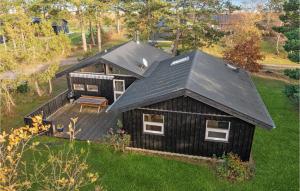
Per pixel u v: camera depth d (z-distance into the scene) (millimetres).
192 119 13094
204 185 11586
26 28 22094
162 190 11344
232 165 12156
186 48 33750
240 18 45594
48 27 22188
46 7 35250
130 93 15977
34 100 21438
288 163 13391
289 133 16656
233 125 12703
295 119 18812
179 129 13469
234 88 15219
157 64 21594
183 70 15805
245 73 19844
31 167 12539
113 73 19906
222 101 12320
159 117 13812
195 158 13633
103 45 45500
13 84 19297
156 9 33562
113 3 37219
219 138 13227
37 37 23109
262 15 48875
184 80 13555
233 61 28297
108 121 17594
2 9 34312
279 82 28547
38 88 22125
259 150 14578
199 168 12766
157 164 13055
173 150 13977
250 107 13266
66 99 20797
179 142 13727
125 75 19750
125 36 52375
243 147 13000
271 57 40188
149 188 11461
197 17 33688
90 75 20391
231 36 41406
